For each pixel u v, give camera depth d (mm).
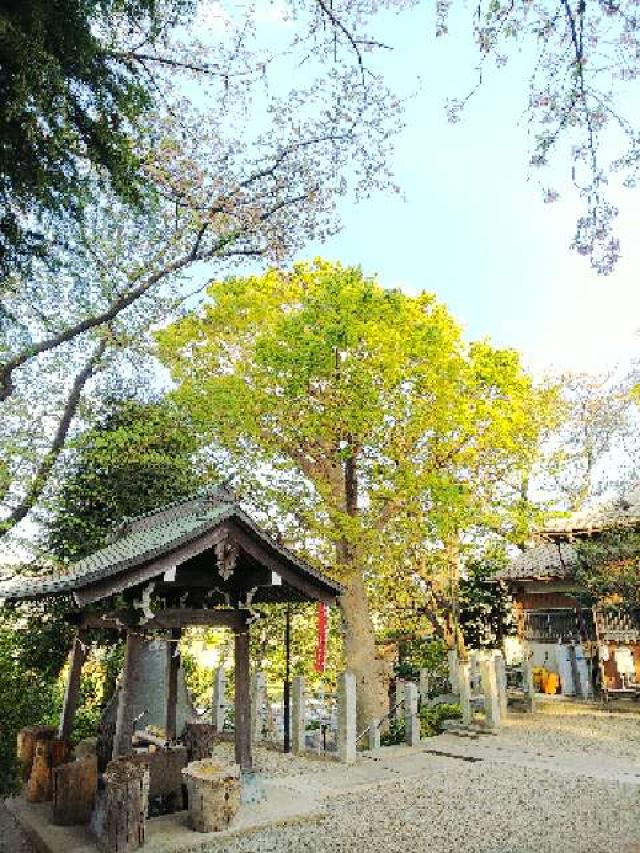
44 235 6031
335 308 13945
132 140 6605
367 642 15094
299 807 7426
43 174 5312
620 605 17000
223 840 6434
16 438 11469
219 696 13656
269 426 15742
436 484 13500
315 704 18234
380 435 14422
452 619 19203
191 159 8852
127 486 13227
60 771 7008
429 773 9477
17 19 4438
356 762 10422
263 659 18328
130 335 11836
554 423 20688
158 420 13891
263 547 7562
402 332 14258
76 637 8875
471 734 12984
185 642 17172
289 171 9531
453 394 14344
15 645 11383
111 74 5641
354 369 13453
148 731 10023
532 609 21297
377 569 15086
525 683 16766
